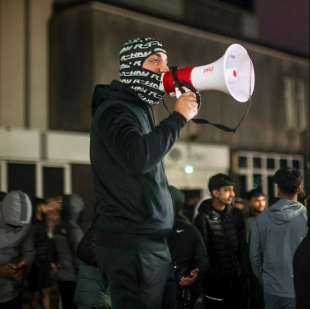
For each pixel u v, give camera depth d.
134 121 2.81
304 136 17.12
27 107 13.13
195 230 5.73
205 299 6.61
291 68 17.06
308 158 16.81
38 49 13.31
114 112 2.80
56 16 13.36
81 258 4.92
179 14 15.09
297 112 17.12
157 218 2.85
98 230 2.99
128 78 2.93
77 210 7.05
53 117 13.34
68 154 12.52
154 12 13.87
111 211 2.89
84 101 12.83
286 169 5.26
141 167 2.63
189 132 14.31
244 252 6.61
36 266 7.34
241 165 15.54
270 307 5.21
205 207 6.60
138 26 13.41
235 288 6.57
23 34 13.17
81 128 12.86
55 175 12.41
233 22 16.45
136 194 2.82
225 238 6.50
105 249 2.94
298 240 5.08
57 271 7.07
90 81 12.74
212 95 14.71
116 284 2.92
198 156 14.38
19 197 5.27
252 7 17.02
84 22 12.87
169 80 2.88
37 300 7.96
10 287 5.27
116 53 13.03
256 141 15.95
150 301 2.89
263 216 5.25
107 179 2.86
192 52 14.45
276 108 16.55
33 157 12.08
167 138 2.69
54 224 8.68
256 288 6.59
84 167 12.70
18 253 5.37
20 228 5.31
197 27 14.63
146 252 2.86
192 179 14.30
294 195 5.21
